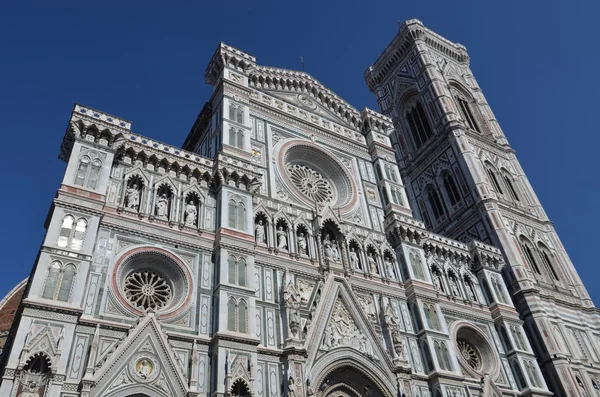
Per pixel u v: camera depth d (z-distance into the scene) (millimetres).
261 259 39406
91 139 35938
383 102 96688
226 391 29703
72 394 26141
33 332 26344
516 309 58500
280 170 47281
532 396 46406
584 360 56312
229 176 40812
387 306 43312
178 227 36594
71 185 32750
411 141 86562
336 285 41000
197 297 33969
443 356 42469
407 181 83188
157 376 28938
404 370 39031
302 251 42625
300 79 58219
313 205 46875
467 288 53094
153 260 34469
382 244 48750
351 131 58281
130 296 32625
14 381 24562
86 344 28266
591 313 63812
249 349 32375
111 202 34781
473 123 84562
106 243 32844
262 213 42344
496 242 63969
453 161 75375
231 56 51188
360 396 38000
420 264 48781
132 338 29234
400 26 97312
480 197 68125
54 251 29562
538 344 55219
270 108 51969
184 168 39906
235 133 45281
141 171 37750
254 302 34781
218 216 38531
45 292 27859
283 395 33062
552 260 67812
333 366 36656
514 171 78562
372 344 39625
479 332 49312
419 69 89688
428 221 76562
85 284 29594
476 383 44031
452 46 97188
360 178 53938
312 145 52438
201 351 31562
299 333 36344
